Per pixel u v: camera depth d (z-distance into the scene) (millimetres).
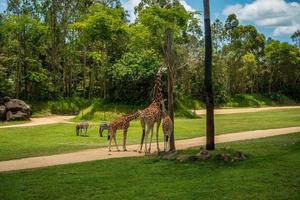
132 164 15297
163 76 42406
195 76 70500
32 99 56781
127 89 45188
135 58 46531
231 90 84250
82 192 11914
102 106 44531
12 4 56531
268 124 33562
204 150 15555
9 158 18281
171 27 20031
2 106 43938
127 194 11602
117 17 53062
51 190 12102
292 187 11828
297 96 93812
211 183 12359
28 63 56688
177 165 14742
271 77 90938
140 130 30625
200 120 41375
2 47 56812
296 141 19875
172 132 17844
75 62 65812
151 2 29828
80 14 58500
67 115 54219
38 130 31969
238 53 84625
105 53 55562
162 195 11445
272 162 14320
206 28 15945
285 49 87625
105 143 23406
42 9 58531
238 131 28547
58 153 19656
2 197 11539
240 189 11742
